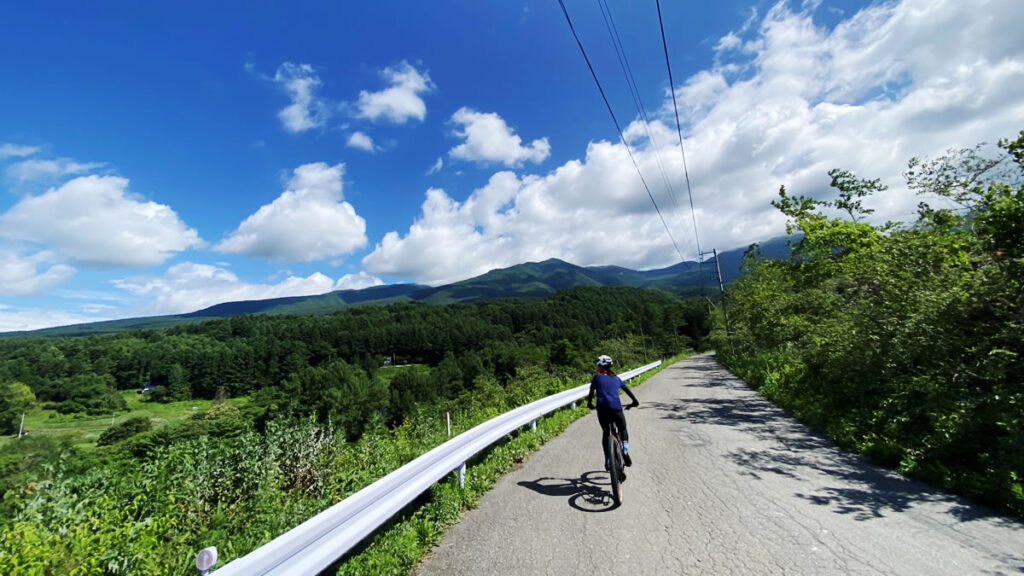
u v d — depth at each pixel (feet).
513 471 21.42
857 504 15.08
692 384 63.52
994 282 21.86
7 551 10.22
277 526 14.69
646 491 17.30
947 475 16.81
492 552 12.66
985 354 21.44
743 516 14.30
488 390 79.97
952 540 12.13
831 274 50.55
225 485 17.79
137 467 16.58
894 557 11.25
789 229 51.57
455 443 18.67
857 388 30.60
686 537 12.87
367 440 25.39
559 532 13.76
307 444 21.71
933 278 27.22
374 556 12.28
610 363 19.06
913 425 22.63
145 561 11.53
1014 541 11.94
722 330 133.90
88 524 11.72
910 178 32.73
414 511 16.05
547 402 34.55
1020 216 21.83
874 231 44.86
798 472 19.19
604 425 17.61
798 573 10.59
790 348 58.65
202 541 13.62
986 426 18.62
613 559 11.78
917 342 25.26
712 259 132.05
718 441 25.75
